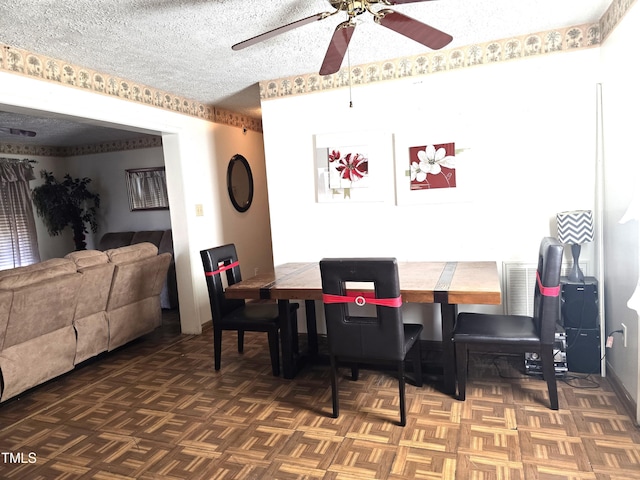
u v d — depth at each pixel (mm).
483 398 2588
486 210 3279
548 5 2574
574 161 3053
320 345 3723
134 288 3785
